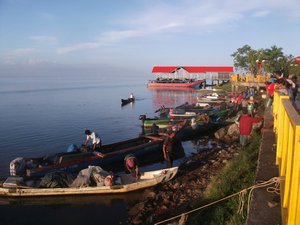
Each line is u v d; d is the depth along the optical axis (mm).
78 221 11766
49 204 13336
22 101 63188
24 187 13625
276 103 10594
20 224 11719
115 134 28969
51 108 50062
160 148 20766
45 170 15672
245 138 15781
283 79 13391
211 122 27031
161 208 11383
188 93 70500
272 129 12164
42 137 27781
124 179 14891
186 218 9398
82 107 51125
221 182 10930
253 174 10320
